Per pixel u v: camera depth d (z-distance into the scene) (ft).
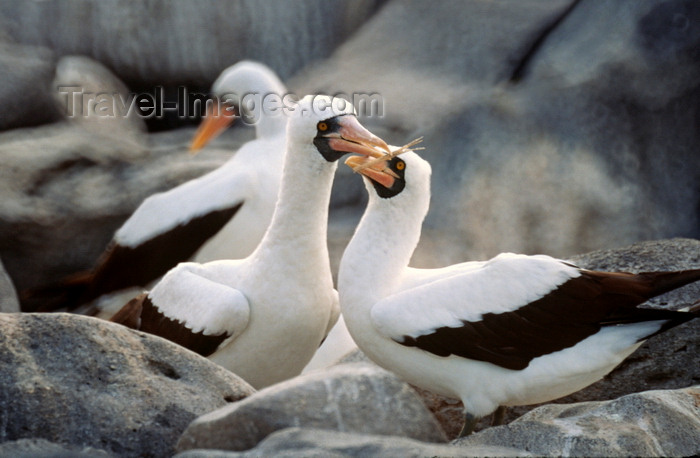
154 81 67.77
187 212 45.60
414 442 21.93
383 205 31.12
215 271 34.94
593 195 58.44
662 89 60.13
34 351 26.81
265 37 68.39
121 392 26.48
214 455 21.63
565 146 59.11
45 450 23.85
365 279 30.66
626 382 33.81
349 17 69.51
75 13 66.95
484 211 57.41
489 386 29.63
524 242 57.47
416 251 55.88
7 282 43.42
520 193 57.93
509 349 29.12
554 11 65.00
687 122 60.23
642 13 61.21
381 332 29.94
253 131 64.08
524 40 63.87
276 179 45.68
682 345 33.60
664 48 60.39
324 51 69.15
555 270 29.32
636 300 28.91
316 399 23.07
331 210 59.11
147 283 46.88
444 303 29.35
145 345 27.81
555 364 29.12
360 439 21.71
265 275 33.50
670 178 59.72
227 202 45.16
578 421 27.27
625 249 36.96
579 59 61.36
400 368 30.71
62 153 58.85
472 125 59.31
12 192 56.08
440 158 58.90
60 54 67.00
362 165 30.91
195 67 67.77
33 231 55.36
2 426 25.46
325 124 33.12
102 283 47.75
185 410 26.40
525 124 59.26
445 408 34.12
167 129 66.95
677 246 36.68
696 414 28.73
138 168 59.16
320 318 34.30
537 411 29.96
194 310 33.53
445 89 62.28
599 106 59.88
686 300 34.60
